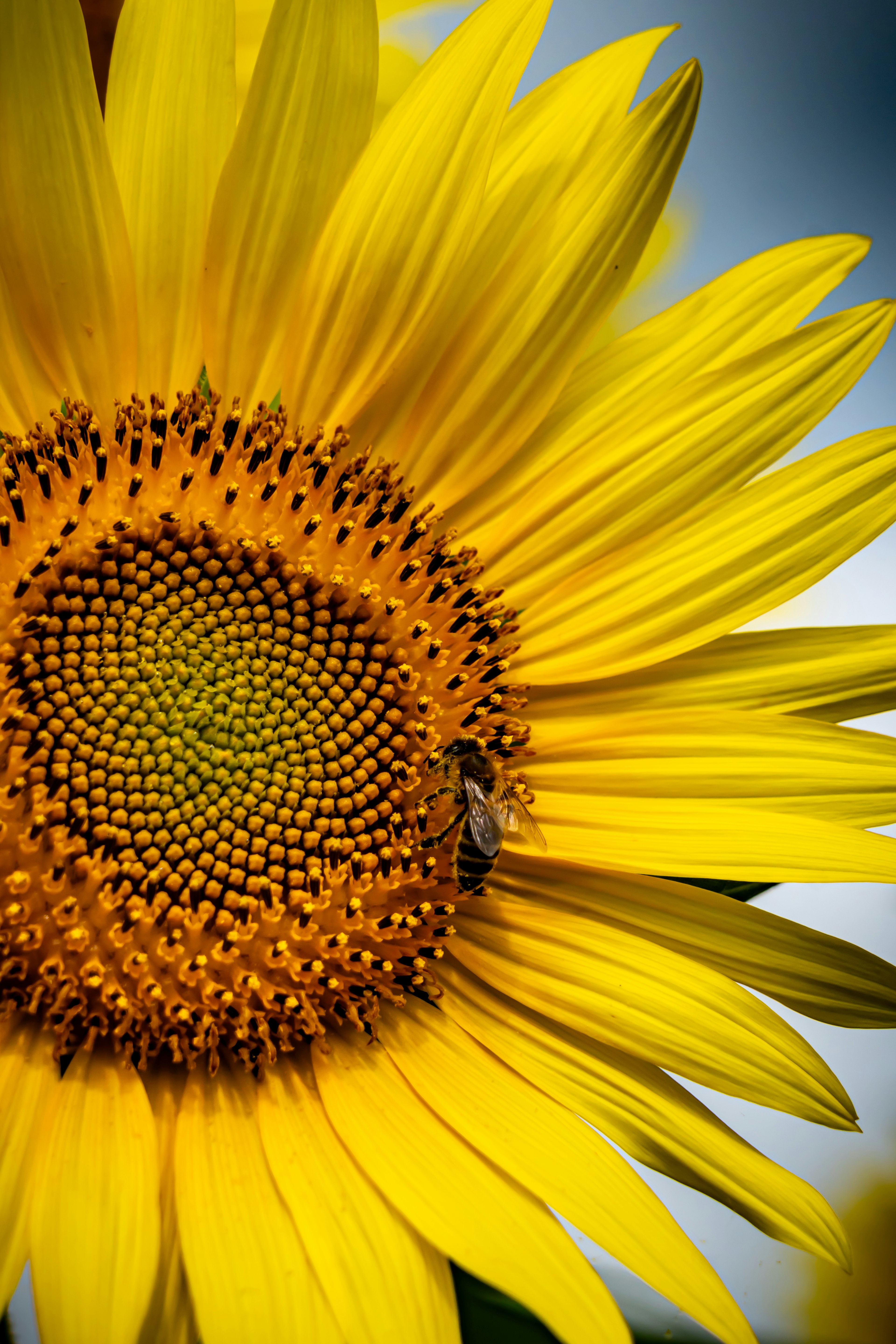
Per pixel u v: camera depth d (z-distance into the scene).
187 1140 0.27
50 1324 0.25
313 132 0.28
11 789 0.27
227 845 0.28
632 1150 0.28
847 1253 0.28
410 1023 0.28
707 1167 0.28
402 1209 0.27
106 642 0.28
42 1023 0.27
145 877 0.27
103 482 0.28
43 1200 0.26
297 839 0.28
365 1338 0.26
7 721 0.27
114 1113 0.27
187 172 0.28
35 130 0.28
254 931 0.28
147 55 0.28
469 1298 0.27
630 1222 0.27
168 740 0.28
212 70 0.28
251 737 0.28
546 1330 0.27
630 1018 0.28
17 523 0.28
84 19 0.28
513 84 0.28
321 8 0.28
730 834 0.28
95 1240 0.26
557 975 0.28
